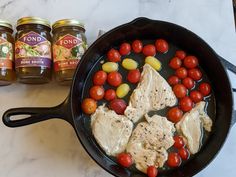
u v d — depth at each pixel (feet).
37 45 1.36
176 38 1.40
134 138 1.33
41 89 1.48
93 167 1.44
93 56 1.36
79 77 1.32
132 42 1.43
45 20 1.39
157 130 1.32
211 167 1.45
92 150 1.28
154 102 1.35
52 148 1.45
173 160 1.31
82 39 1.39
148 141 1.32
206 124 1.35
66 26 1.37
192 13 1.55
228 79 1.29
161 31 1.37
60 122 1.47
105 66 1.38
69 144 1.46
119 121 1.33
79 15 1.53
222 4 1.56
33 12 1.52
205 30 1.55
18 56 1.37
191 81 1.38
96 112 1.35
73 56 1.36
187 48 1.42
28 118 1.24
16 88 1.48
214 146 1.30
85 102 1.35
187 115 1.35
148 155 1.31
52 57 1.43
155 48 1.41
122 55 1.41
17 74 1.38
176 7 1.55
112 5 1.54
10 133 1.45
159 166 1.31
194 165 1.30
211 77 1.40
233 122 1.30
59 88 1.49
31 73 1.36
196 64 1.40
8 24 1.40
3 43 1.38
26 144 1.45
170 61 1.40
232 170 1.45
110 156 1.34
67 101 1.24
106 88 1.38
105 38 1.32
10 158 1.44
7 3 1.52
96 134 1.33
